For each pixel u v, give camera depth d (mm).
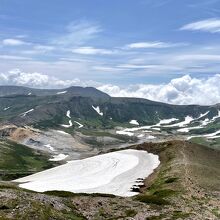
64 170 180625
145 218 67188
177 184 107875
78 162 196625
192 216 69625
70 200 74688
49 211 61406
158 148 193625
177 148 174750
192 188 101875
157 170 148375
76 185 137875
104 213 69812
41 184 144125
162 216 68688
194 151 169625
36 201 64375
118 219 65812
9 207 59719
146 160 175250
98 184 137250
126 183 133875
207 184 109000
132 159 182375
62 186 136500
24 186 139500
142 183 131250
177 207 79000
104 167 174125
